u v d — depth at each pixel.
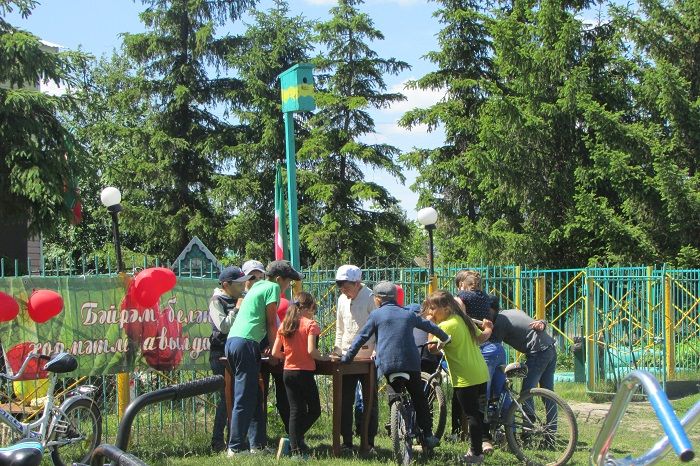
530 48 24.73
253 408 7.70
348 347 8.30
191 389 2.51
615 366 13.03
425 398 7.59
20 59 16.39
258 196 30.61
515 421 7.96
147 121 30.95
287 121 10.45
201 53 30.33
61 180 16.59
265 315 7.68
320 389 10.30
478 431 7.48
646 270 14.10
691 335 14.84
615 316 13.46
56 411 7.28
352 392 8.31
